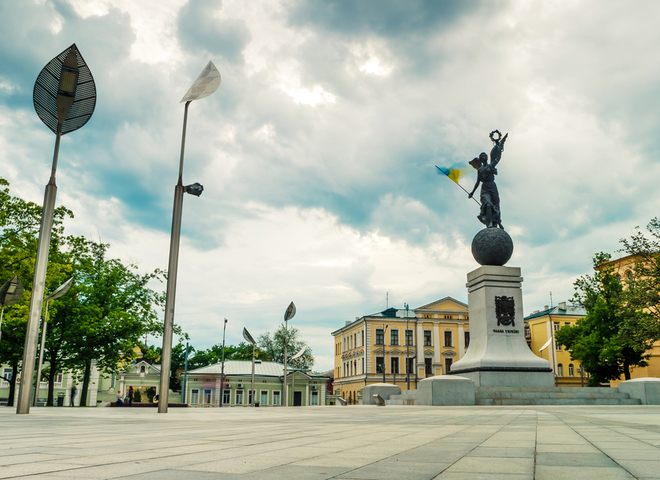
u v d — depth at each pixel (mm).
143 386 68625
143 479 2947
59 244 33625
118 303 39125
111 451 4320
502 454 4312
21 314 28531
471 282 28109
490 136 30188
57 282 34344
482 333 26656
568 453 4363
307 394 71750
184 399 64438
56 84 12109
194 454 4203
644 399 22234
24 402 11633
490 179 29547
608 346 44344
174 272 13094
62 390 59281
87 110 12453
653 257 41250
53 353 36469
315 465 3625
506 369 25281
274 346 95188
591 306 47281
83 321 35781
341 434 6496
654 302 40219
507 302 26656
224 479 2977
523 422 9266
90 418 10320
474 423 9031
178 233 13086
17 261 28531
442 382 21453
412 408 19109
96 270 39062
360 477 3100
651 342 41094
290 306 34688
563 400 22016
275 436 6125
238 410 18500
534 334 78312
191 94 13969
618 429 7316
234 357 92188
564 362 73688
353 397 80625
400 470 3398
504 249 27500
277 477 3082
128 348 39125
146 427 7621
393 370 77188
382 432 6898
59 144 12438
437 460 3916
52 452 4191
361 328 80188
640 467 3527
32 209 30328
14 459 3738
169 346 12805
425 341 78125
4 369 57156
